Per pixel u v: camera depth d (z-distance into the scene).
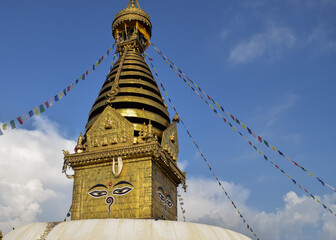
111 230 17.56
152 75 33.34
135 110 27.84
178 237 17.73
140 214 22.64
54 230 18.17
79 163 25.36
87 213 23.78
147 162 24.06
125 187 23.72
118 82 29.89
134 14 35.81
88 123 29.41
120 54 34.59
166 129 27.67
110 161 24.89
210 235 18.64
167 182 26.28
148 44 37.44
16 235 19.09
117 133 26.06
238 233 20.59
